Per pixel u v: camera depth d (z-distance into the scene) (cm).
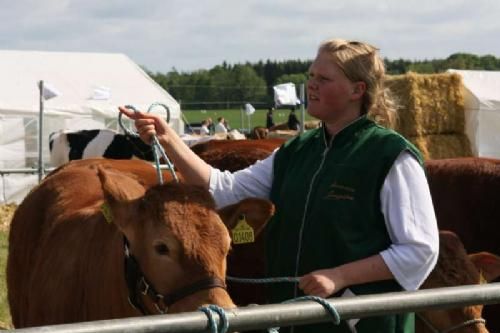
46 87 1580
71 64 2598
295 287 369
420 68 5112
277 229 388
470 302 288
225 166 604
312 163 375
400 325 355
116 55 2741
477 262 458
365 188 351
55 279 467
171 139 399
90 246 449
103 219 455
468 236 580
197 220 341
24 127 2186
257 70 7606
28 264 544
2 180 1845
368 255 350
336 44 365
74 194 542
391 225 346
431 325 429
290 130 2362
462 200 586
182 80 6838
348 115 367
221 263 339
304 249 365
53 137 1769
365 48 366
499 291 293
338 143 366
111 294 400
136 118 396
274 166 400
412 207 343
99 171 370
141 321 233
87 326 223
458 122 1988
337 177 357
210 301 327
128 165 605
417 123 1931
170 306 334
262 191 405
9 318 793
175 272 334
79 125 2305
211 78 6900
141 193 393
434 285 438
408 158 350
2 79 2378
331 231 356
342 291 348
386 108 371
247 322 253
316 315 264
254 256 524
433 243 341
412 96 1928
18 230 565
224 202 402
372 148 355
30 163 2198
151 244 341
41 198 562
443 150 1969
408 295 278
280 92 1911
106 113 2336
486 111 1991
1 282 932
